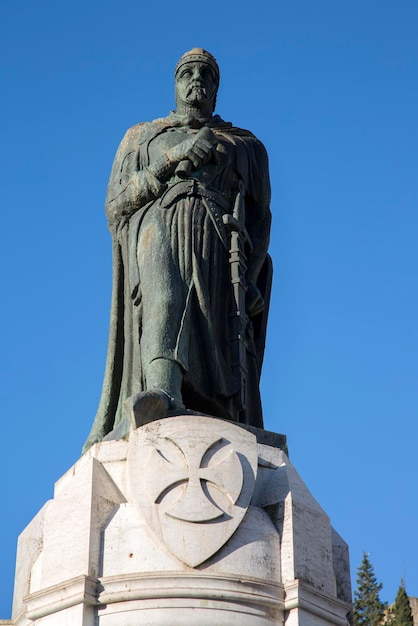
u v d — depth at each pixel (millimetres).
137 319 12258
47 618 10578
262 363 12938
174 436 10992
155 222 12438
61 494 11086
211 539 10602
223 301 12445
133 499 10812
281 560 10758
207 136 12695
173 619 10273
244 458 11039
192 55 13336
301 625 10484
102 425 12328
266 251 13180
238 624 10336
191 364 11992
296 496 11031
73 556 10648
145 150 12969
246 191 13117
